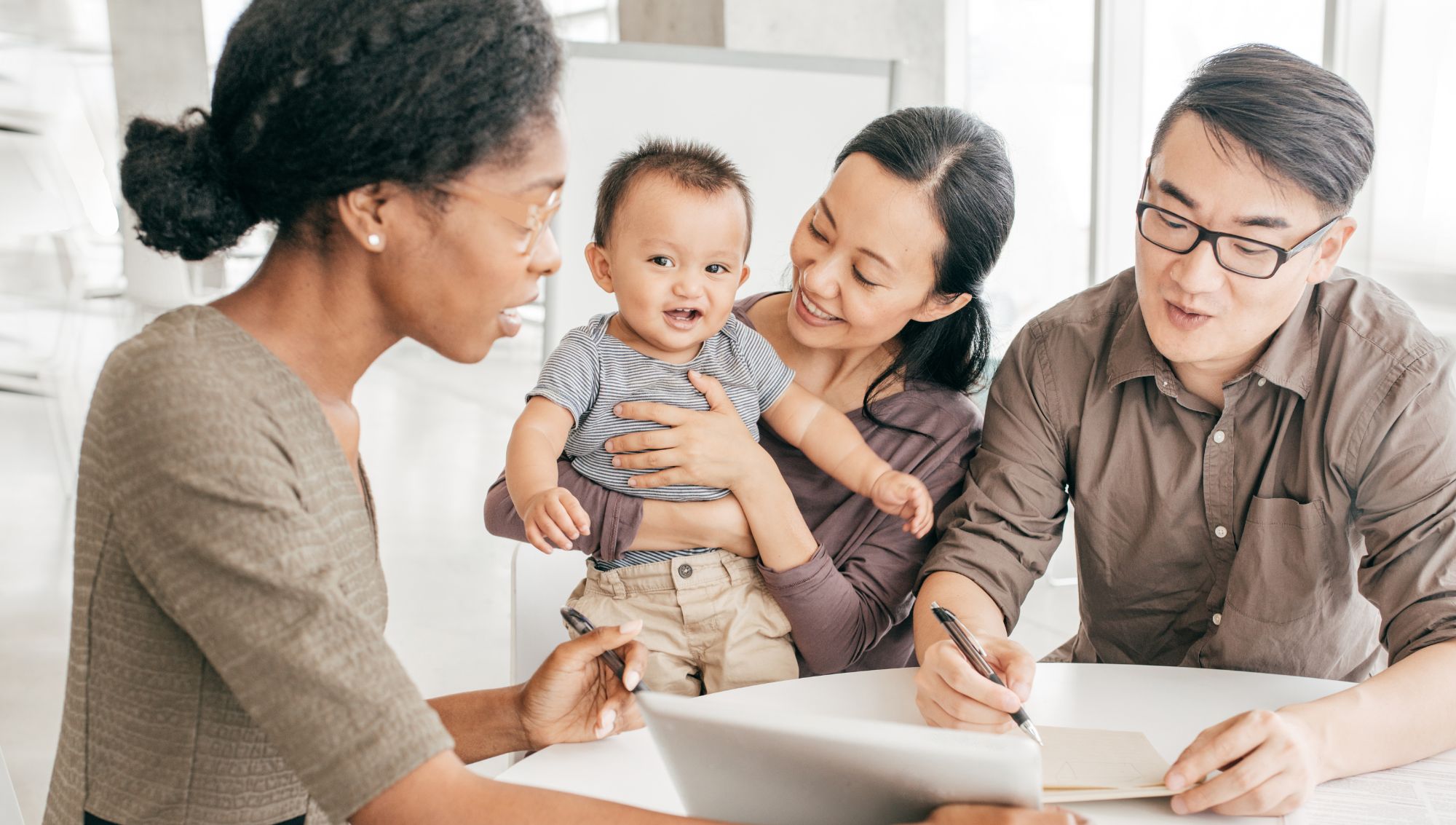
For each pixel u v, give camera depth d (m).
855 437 1.39
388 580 3.22
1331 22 2.68
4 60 3.81
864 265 1.28
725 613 1.30
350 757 0.65
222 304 0.77
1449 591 1.13
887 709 1.08
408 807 0.65
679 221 1.25
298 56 0.69
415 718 0.66
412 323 0.78
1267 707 1.09
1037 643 2.91
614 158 2.59
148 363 0.67
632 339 1.35
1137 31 3.45
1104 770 0.95
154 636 0.70
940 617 1.05
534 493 1.19
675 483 1.26
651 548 1.32
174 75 4.12
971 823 0.72
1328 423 1.20
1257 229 1.08
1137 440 1.33
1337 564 1.25
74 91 3.92
